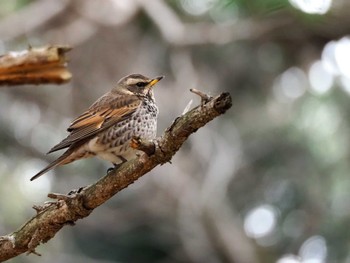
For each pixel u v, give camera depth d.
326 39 14.02
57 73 7.35
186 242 16.95
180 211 16.66
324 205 16.25
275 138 16.67
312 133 16.02
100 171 16.78
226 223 16.61
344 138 15.77
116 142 8.19
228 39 13.48
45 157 16.81
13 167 16.58
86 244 17.73
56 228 6.50
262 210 17.05
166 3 14.23
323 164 16.12
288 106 16.53
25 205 15.98
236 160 16.81
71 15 14.85
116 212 17.31
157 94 15.98
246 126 16.86
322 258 16.19
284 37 14.09
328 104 15.67
